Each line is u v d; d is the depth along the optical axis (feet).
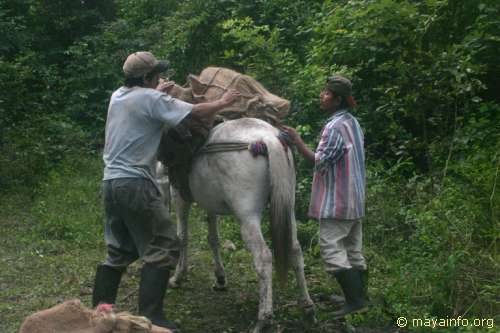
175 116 14.28
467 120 22.48
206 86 16.34
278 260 14.62
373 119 23.99
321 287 18.17
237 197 14.75
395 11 23.06
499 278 15.84
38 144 33.30
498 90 24.61
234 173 14.75
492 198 17.76
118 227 14.94
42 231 24.12
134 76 14.74
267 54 24.00
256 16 31.58
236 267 20.49
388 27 23.35
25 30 44.06
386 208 20.74
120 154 14.38
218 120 15.97
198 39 33.71
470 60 22.39
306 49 27.53
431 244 17.34
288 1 29.99
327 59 25.00
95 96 40.81
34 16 46.11
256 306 17.34
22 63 40.47
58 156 34.35
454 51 21.44
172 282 18.72
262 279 14.42
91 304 17.37
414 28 23.24
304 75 22.97
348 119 15.29
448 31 23.84
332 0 27.68
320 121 22.86
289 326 15.57
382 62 24.39
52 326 11.60
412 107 22.07
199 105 14.53
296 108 23.17
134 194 14.24
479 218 17.51
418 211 19.44
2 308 16.85
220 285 18.56
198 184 15.71
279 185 14.44
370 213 20.77
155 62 14.89
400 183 22.20
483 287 15.58
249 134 14.93
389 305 16.08
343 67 22.99
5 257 21.49
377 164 22.50
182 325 16.01
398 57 22.95
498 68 23.66
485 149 20.43
